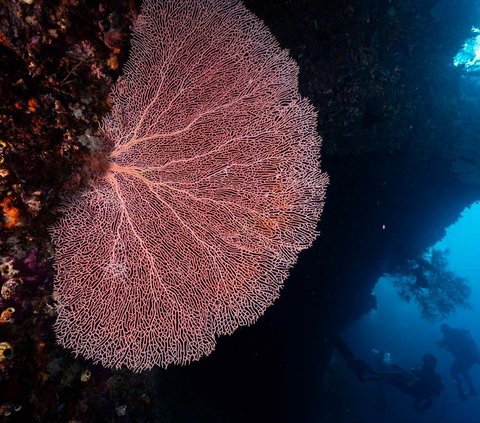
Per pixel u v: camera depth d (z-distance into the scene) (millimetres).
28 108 2240
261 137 2957
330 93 5844
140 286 2576
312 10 4785
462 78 7730
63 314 2395
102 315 2473
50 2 2367
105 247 2521
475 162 7770
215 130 2891
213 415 7844
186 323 2656
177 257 2676
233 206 2846
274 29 4859
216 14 2977
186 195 2770
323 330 10984
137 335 2541
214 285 2746
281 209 2930
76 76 2617
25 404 2373
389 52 5902
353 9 5008
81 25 2621
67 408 2807
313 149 3035
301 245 2945
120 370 3572
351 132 6672
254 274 2842
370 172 7656
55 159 2398
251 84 3000
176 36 2863
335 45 5285
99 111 2768
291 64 3092
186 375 8172
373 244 9391
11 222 2158
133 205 2645
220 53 2967
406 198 8695
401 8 5492
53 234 2373
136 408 3832
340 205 8125
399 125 6906
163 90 2816
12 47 2170
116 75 2949
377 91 6109
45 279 2439
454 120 7496
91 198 2555
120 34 2920
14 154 2129
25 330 2363
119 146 2734
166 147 2793
